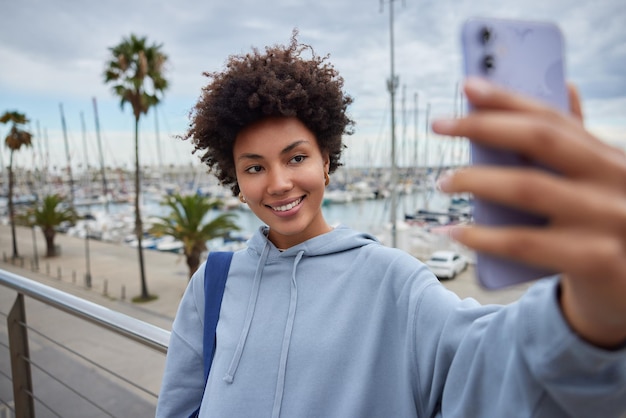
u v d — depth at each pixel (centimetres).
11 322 200
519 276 40
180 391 119
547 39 44
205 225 1650
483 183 29
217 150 116
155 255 2644
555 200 27
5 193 6084
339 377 93
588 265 28
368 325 94
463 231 31
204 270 124
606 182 28
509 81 42
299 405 93
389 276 95
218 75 109
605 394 45
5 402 253
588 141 28
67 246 2928
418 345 83
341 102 112
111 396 407
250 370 101
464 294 1229
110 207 5519
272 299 107
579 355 43
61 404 353
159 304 1656
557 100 44
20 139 2567
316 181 101
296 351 97
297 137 99
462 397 64
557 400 48
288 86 100
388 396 89
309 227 111
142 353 722
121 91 1744
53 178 6331
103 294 1784
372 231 2862
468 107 31
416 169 4062
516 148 28
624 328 39
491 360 60
